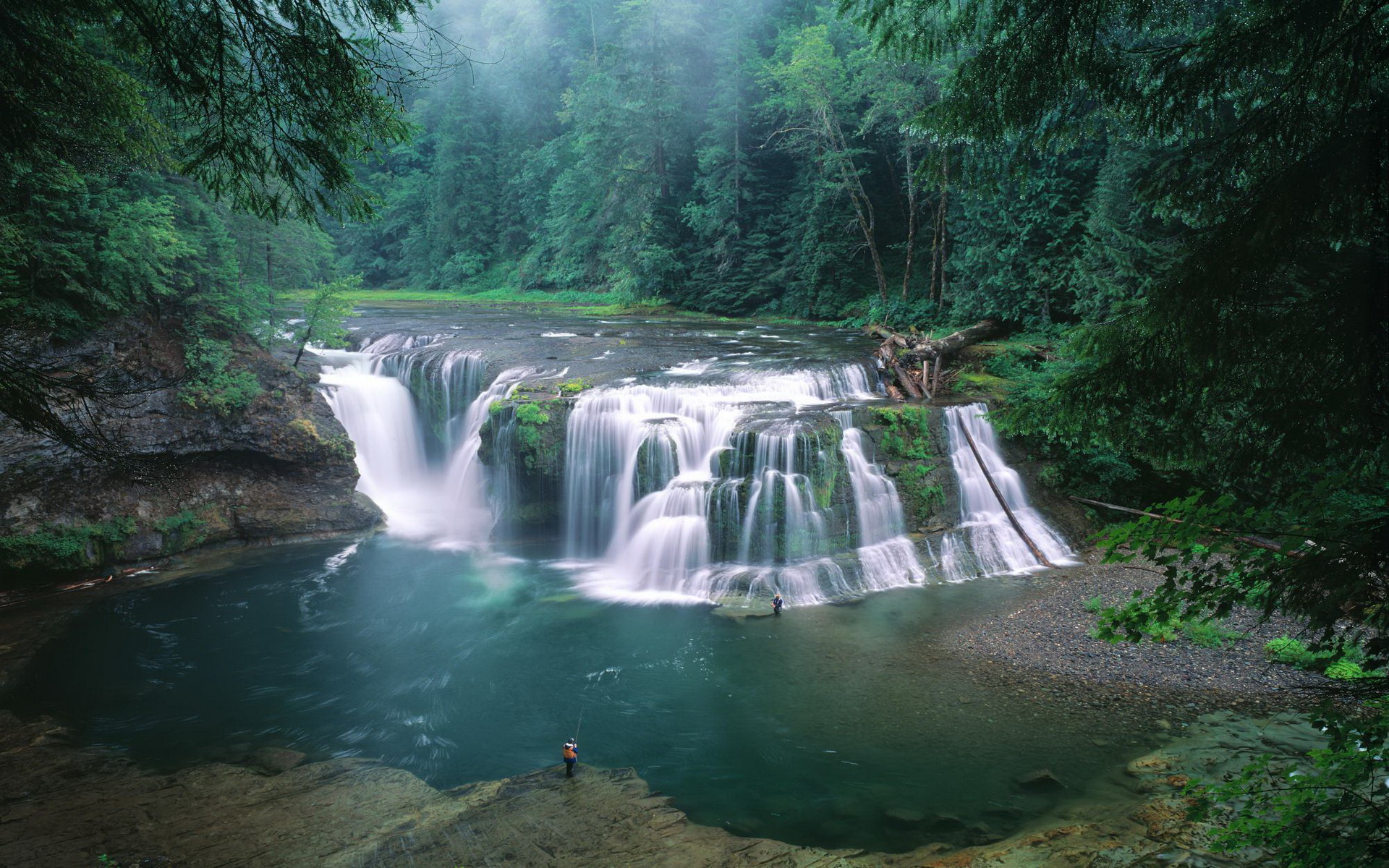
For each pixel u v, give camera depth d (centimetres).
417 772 1052
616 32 5991
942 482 1883
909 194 3516
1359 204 423
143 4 516
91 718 1199
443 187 6650
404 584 1731
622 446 1908
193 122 613
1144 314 497
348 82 575
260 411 1956
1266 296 470
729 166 4325
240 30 541
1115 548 454
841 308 3872
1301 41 486
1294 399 447
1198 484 1847
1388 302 425
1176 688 1177
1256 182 500
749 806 949
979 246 2952
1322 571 383
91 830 911
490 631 1498
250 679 1322
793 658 1359
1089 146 2658
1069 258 2652
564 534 2000
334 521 2038
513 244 6631
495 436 2031
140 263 1708
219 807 960
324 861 846
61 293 1648
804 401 2200
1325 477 411
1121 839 801
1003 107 575
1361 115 427
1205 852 758
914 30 602
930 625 1472
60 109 634
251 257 2252
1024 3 545
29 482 1645
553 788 1002
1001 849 815
